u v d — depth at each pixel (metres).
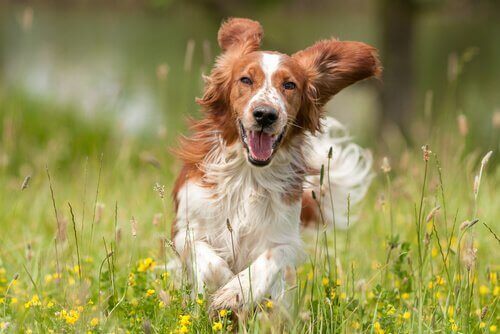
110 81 23.11
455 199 11.96
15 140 18.25
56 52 36.19
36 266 8.74
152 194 12.70
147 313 7.61
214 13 24.16
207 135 8.49
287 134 8.20
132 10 52.97
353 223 10.49
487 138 22.23
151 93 26.59
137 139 19.94
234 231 8.15
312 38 37.00
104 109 20.98
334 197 9.96
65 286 8.38
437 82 30.12
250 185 8.16
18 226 11.27
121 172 14.95
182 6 24.53
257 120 7.67
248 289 7.48
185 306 7.45
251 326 6.91
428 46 36.03
